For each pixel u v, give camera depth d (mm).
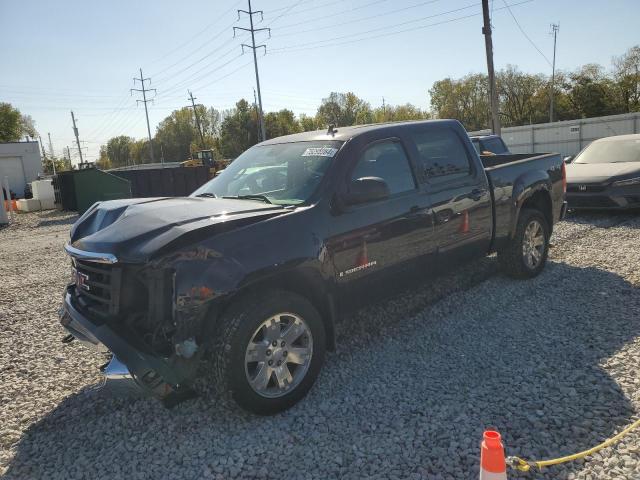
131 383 2984
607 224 8984
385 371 3873
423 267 4477
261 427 3227
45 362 4512
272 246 3309
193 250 3061
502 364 3842
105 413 3547
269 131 85688
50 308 6238
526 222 5688
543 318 4707
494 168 5441
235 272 3107
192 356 3039
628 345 3990
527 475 2590
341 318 3873
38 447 3189
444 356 4062
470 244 4973
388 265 4105
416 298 5516
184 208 3549
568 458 2631
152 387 2934
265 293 3307
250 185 4266
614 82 66562
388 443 2953
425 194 4465
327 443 3004
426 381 3662
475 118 79062
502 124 77375
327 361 4129
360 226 3869
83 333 3375
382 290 4141
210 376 3244
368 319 5000
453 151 4992
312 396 3566
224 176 4762
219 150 94688
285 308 3326
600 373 3576
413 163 4500
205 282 3023
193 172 22391
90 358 4559
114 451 3088
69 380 4125
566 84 69250
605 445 2754
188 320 3023
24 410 3662
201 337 3121
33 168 41188
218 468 2848
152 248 3018
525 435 2918
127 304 3227
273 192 4012
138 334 3148
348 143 4098
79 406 3676
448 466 2707
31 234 15227
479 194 5039
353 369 3951
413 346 4305
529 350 4051
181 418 3406
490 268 6398
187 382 3027
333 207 3760
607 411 3107
